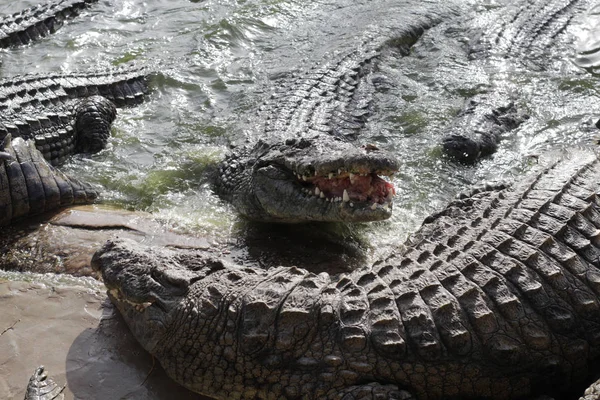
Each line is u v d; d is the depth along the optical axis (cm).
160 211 628
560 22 1034
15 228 589
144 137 764
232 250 562
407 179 666
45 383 384
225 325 396
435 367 383
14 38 962
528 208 461
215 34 992
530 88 837
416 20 1033
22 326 455
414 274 416
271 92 844
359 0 1140
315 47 980
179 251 455
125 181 674
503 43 954
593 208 455
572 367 404
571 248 427
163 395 410
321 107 777
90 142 746
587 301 404
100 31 1019
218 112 815
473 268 413
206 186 677
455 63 916
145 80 871
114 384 413
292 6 1109
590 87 836
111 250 448
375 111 805
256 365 390
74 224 592
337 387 382
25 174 591
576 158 540
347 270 530
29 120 704
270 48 984
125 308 443
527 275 407
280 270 427
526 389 399
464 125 727
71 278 517
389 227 597
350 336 381
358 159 500
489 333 385
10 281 505
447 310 388
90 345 441
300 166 538
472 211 514
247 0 1120
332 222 606
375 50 931
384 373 383
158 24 1047
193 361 404
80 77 820
